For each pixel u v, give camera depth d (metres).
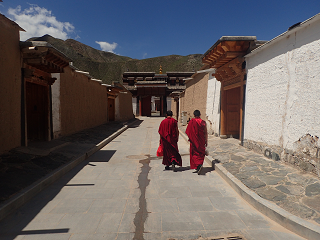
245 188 3.72
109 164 6.04
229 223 2.88
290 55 4.41
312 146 3.80
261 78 5.60
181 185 4.32
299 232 2.57
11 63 5.33
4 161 4.54
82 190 4.10
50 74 7.27
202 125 5.04
